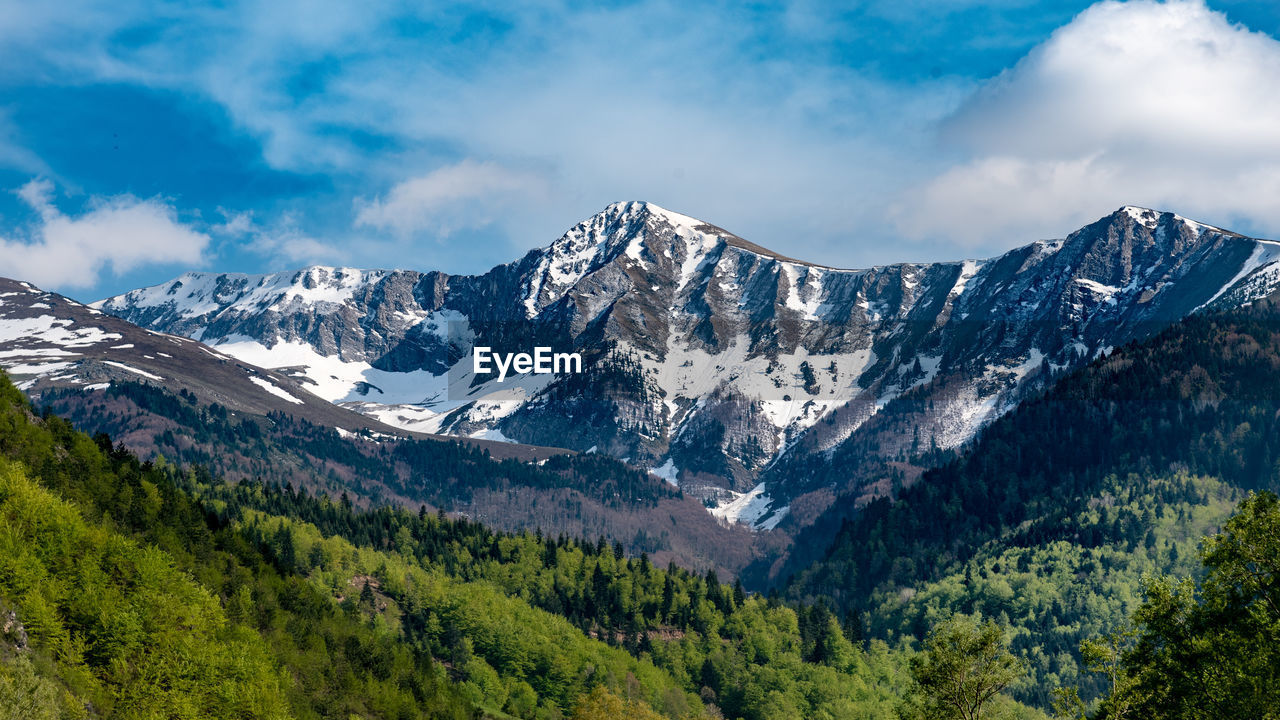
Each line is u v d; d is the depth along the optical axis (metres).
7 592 109.81
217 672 120.81
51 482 151.62
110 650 114.00
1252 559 87.50
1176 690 85.94
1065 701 93.00
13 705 91.88
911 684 93.56
